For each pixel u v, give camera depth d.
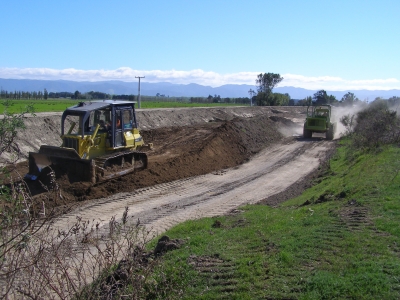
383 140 21.64
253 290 6.21
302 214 10.90
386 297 5.62
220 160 22.56
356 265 6.63
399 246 7.43
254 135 30.70
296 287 6.12
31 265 4.41
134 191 15.35
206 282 6.57
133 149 17.11
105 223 11.24
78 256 7.25
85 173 14.45
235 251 7.84
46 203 11.66
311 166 21.97
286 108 75.31
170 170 18.38
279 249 7.65
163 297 6.03
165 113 41.12
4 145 5.00
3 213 4.42
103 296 4.93
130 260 5.52
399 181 12.79
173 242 8.49
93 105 15.63
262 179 18.62
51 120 25.55
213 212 12.98
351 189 12.65
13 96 65.00
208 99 108.06
